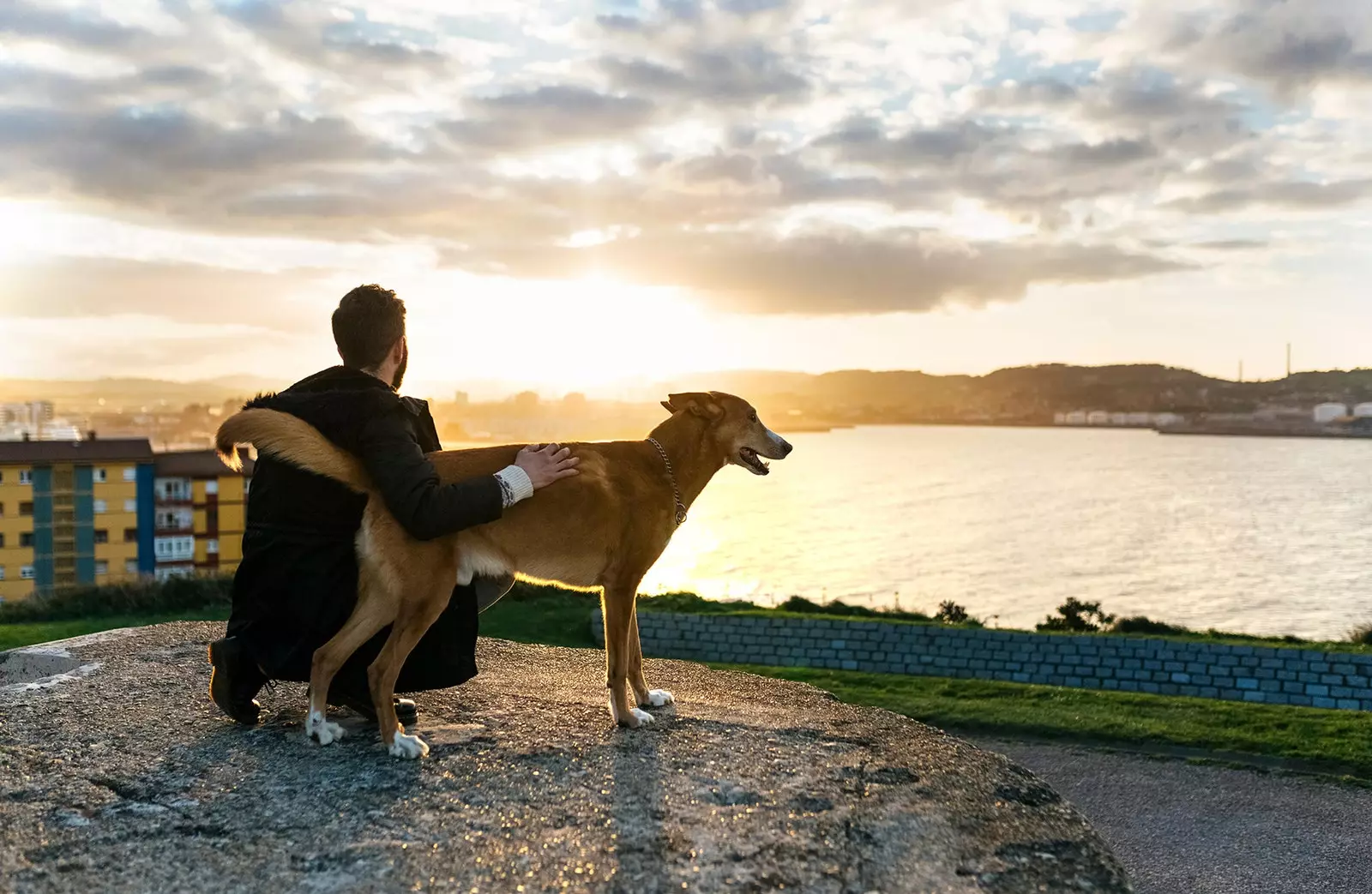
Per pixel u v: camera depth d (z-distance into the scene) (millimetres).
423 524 3693
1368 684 14297
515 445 4316
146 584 20312
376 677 3834
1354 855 8188
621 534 4391
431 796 3465
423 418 4250
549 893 2826
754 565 99812
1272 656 15078
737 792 3652
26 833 3109
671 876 2971
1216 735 11414
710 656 17391
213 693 4199
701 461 4863
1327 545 123688
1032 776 4172
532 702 4891
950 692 13906
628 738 4254
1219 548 120375
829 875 3072
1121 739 11359
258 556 4035
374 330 4043
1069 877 3266
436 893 2805
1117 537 131625
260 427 3678
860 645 16984
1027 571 100125
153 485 64375
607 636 4465
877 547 117562
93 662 5672
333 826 3203
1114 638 16141
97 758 3807
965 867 3258
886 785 3873
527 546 4145
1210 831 8719
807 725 4660
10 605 18734
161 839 3098
